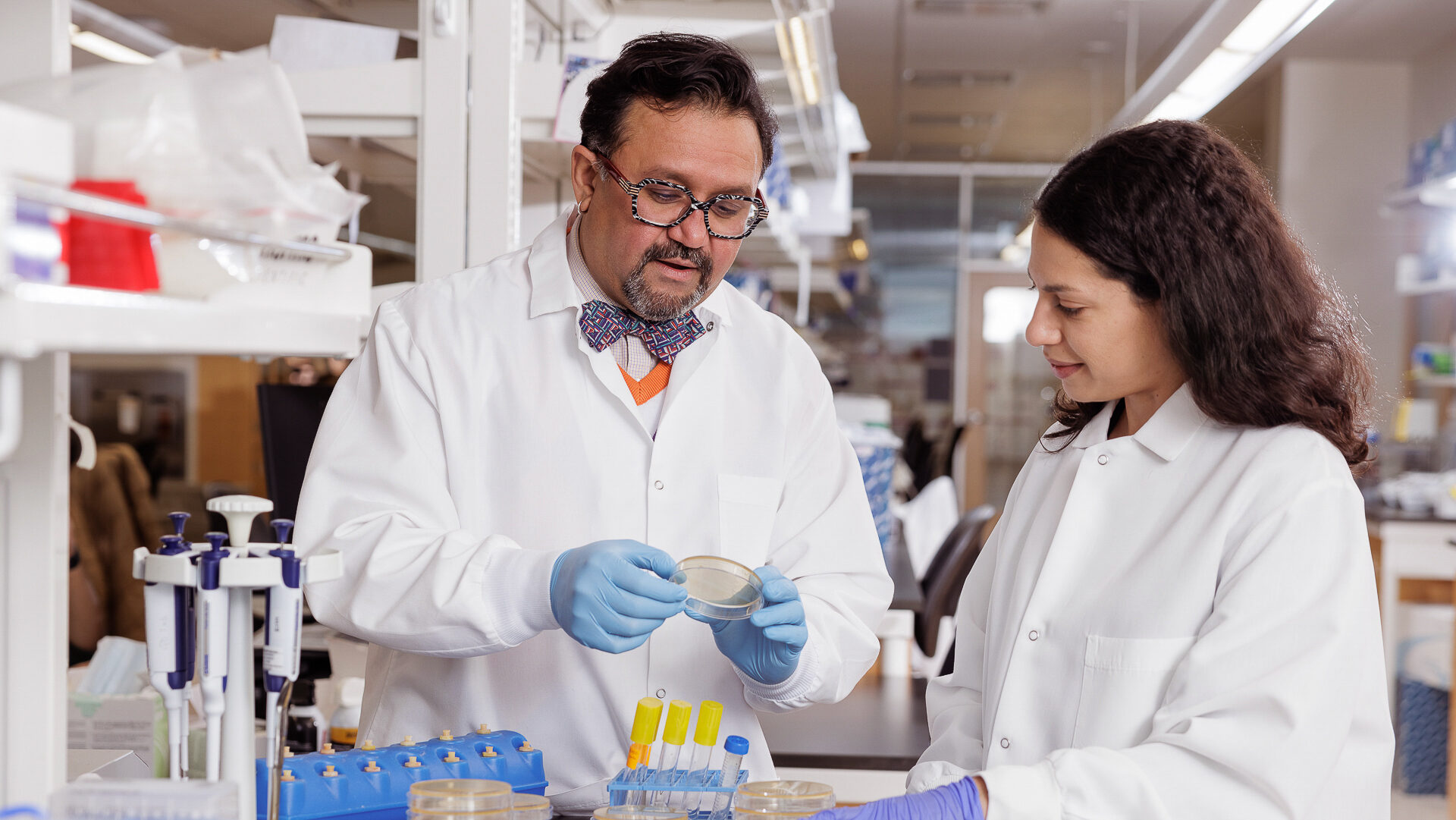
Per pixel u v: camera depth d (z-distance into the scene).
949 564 2.84
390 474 1.29
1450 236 5.46
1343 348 1.11
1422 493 4.39
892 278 9.45
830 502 1.46
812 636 1.26
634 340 1.41
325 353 0.78
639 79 1.23
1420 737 4.04
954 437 7.38
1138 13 5.87
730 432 1.42
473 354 1.39
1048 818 0.95
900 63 6.84
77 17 1.71
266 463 1.76
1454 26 6.14
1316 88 6.84
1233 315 1.04
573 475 1.35
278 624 0.88
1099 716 1.08
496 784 0.95
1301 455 1.05
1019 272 9.38
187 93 0.68
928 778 1.16
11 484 0.87
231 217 0.70
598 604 1.07
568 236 1.45
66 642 0.91
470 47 1.76
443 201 1.77
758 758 1.37
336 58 1.78
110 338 0.56
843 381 7.56
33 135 0.53
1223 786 0.96
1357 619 0.99
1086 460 1.21
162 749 1.22
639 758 1.05
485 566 1.17
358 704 1.63
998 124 8.20
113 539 2.88
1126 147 1.07
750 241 3.67
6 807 0.82
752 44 2.31
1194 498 1.10
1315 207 6.87
